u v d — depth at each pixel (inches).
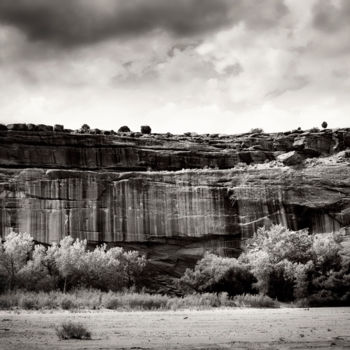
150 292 2999.5
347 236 3363.7
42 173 3152.1
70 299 2078.0
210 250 3287.4
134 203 3238.2
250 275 2792.8
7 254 2566.4
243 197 3373.5
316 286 2615.7
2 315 1667.1
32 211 3093.0
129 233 3198.8
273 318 1579.7
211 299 2341.3
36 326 1258.0
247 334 1092.5
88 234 3142.2
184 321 1446.9
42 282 2519.7
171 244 3275.1
